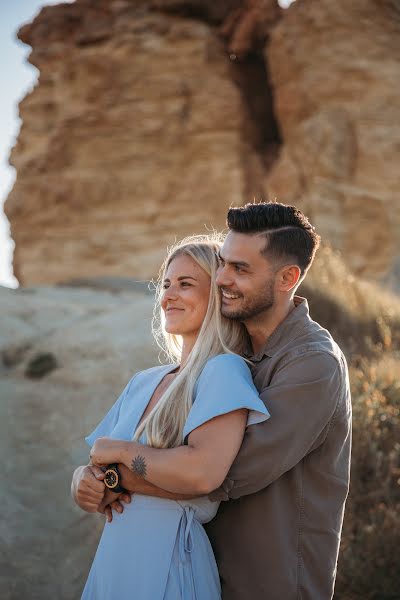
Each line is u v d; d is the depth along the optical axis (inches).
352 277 367.6
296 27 1158.3
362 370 243.8
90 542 205.6
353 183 1077.1
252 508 89.2
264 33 1227.2
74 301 491.5
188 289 96.3
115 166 1223.5
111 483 89.8
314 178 1075.9
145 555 87.7
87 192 1226.0
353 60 1115.9
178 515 89.0
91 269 1193.4
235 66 1243.8
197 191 1178.0
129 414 97.3
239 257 90.8
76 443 267.1
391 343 306.3
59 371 335.9
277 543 88.0
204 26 1250.0
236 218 92.1
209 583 87.8
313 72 1127.6
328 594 91.1
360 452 184.9
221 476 83.7
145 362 332.8
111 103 1238.3
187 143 1204.5
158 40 1238.9
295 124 1155.9
